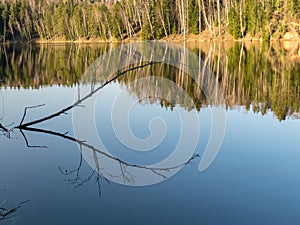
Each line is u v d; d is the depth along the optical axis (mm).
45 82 15125
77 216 5309
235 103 12156
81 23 35219
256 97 13430
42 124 9383
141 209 5508
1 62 23453
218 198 5836
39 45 30469
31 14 34219
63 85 14203
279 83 16734
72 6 36969
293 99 12914
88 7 39562
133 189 5844
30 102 12031
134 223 5215
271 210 5523
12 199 5676
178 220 5340
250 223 5254
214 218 5379
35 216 5305
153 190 5883
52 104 11547
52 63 17891
